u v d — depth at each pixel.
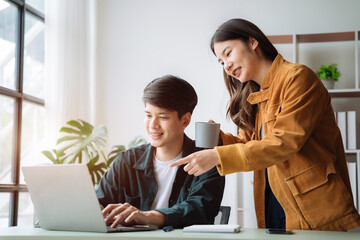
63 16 3.78
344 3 3.95
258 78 1.71
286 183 1.57
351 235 1.14
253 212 3.64
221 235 1.08
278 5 4.06
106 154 4.24
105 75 4.34
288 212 1.62
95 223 1.20
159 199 1.58
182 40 4.25
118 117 4.28
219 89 4.11
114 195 1.64
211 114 4.09
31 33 3.70
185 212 1.40
